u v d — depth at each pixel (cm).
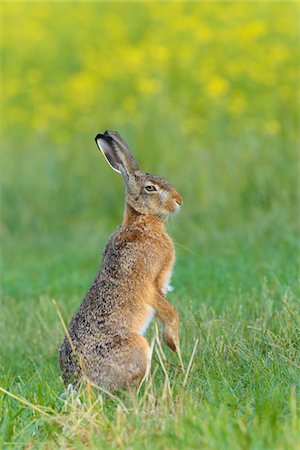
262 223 2333
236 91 3186
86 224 2734
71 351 1170
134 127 2902
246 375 1145
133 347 1148
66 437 989
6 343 1569
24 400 1062
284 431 908
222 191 2564
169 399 1049
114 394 1144
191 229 2425
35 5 4306
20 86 3750
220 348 1240
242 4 3666
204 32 3409
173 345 1224
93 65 3641
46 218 2811
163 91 3092
